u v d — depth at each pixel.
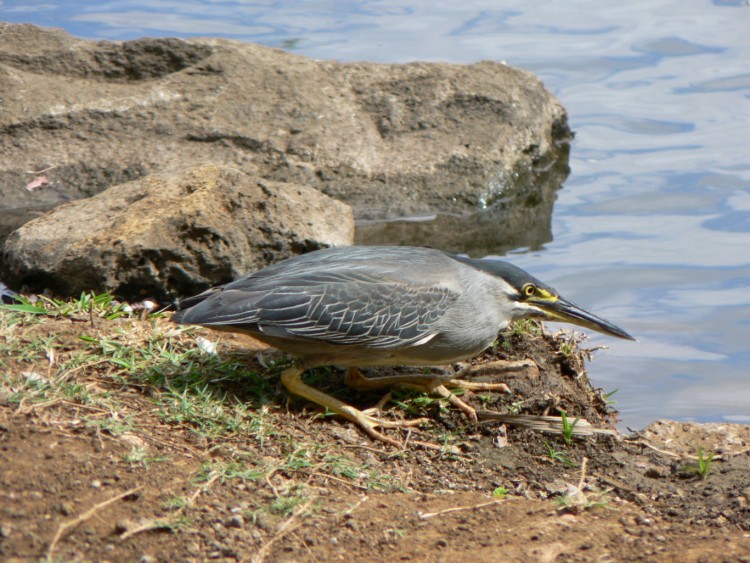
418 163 17.36
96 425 8.50
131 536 7.25
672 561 7.58
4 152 16.78
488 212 17.05
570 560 7.59
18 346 10.02
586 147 18.91
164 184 13.55
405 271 10.16
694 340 12.78
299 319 9.66
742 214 16.08
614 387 11.96
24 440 8.14
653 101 20.22
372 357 10.13
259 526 7.68
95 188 16.61
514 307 10.82
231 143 17.28
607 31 23.58
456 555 7.56
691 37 22.98
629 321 13.19
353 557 7.50
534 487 9.31
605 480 9.45
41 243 12.79
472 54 22.09
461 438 10.12
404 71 18.95
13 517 7.23
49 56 18.22
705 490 9.34
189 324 9.59
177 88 18.05
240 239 12.91
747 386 11.90
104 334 10.69
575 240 15.66
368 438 9.84
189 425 9.09
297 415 9.85
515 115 18.34
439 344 10.25
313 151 17.25
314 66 18.86
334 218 13.92
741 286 13.96
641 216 16.33
